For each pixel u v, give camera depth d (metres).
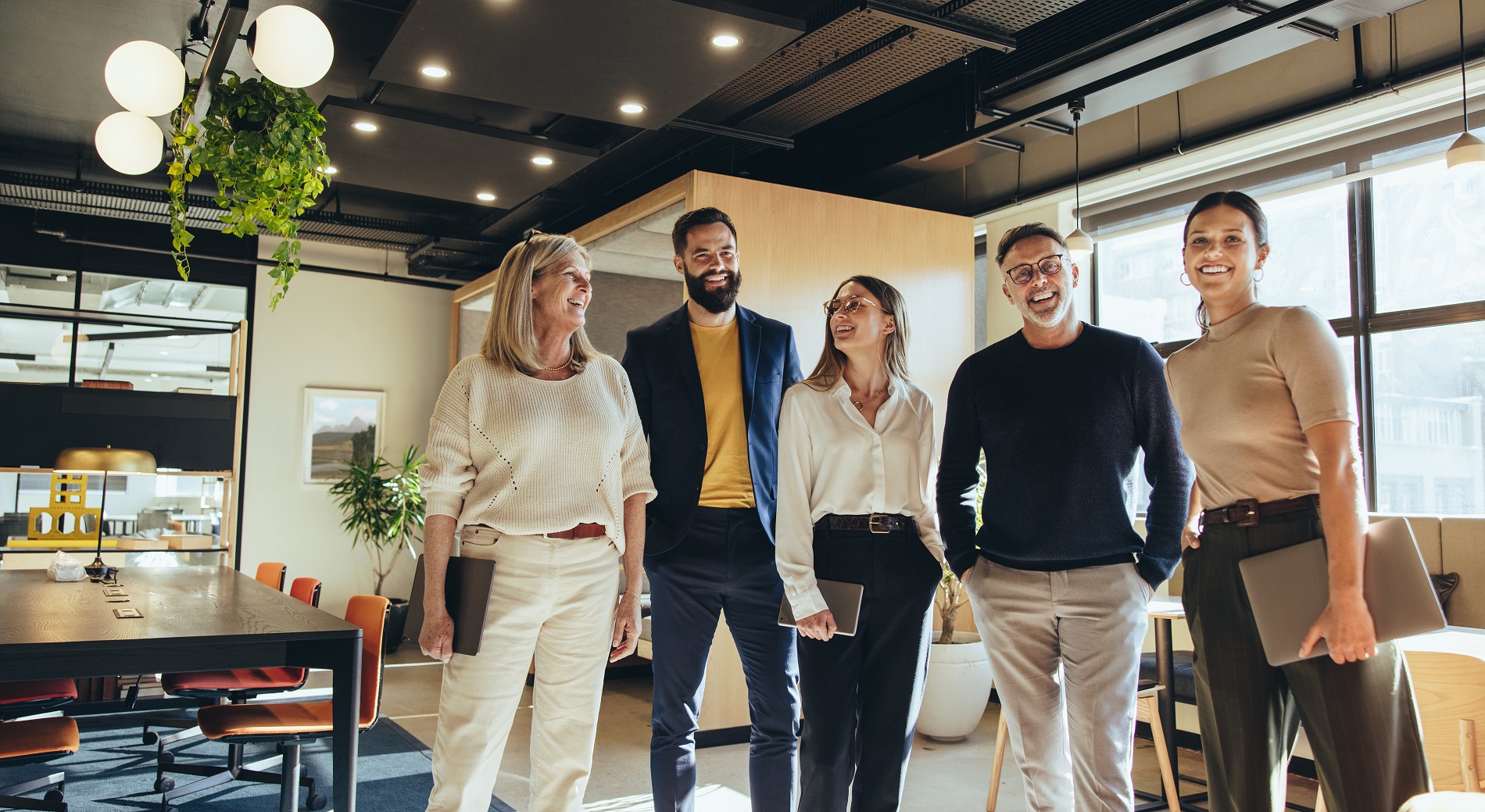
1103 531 2.29
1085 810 2.24
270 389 8.68
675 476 2.70
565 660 2.26
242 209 4.26
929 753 4.68
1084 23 4.58
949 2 4.25
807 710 2.42
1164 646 3.62
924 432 2.51
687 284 2.79
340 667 2.72
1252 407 2.04
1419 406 4.52
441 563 2.20
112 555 6.28
